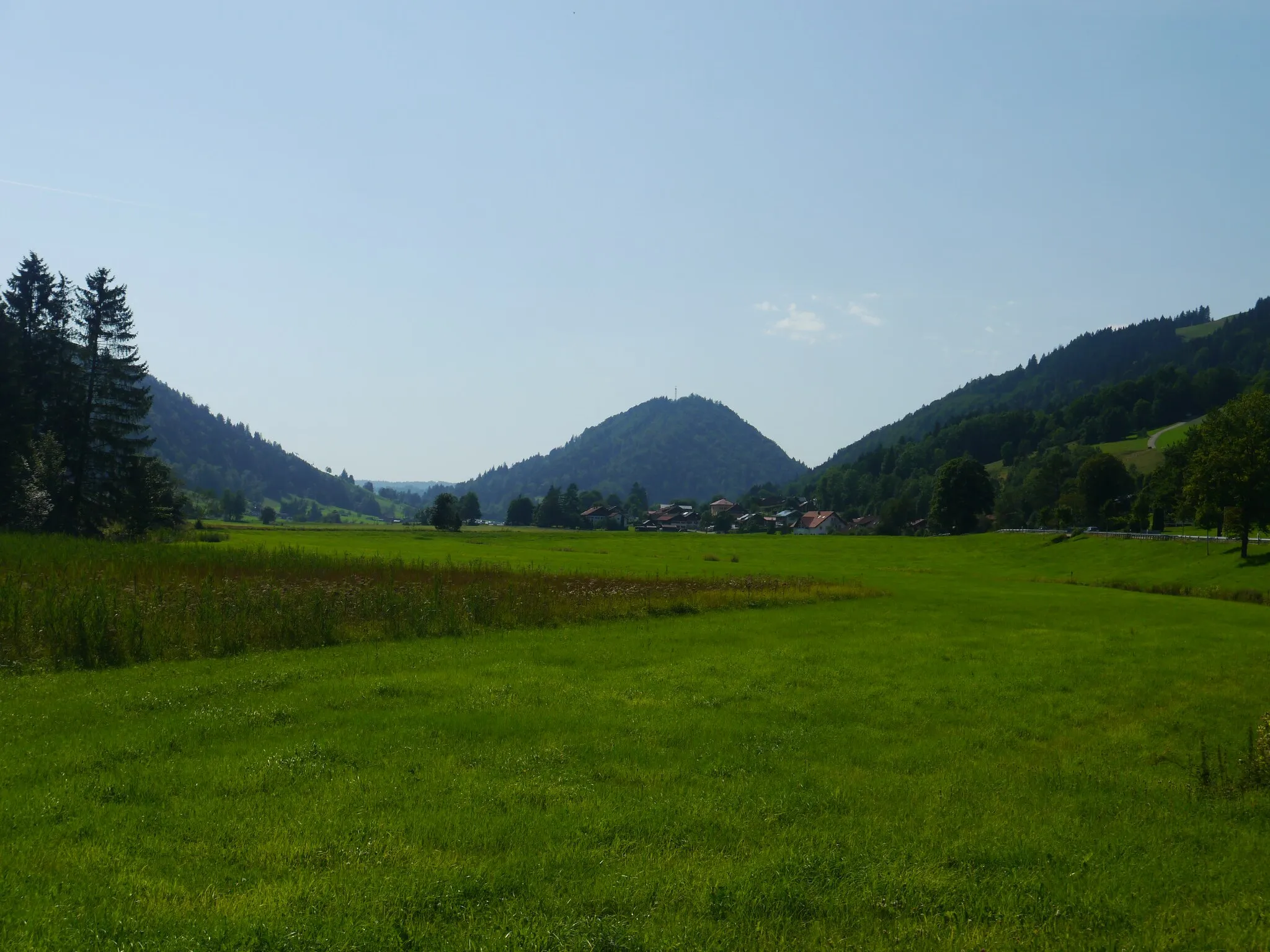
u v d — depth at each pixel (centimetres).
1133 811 1207
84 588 2659
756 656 2511
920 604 4303
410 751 1405
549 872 924
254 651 2394
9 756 1309
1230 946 795
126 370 7744
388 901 832
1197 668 2447
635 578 4997
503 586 3856
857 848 1016
